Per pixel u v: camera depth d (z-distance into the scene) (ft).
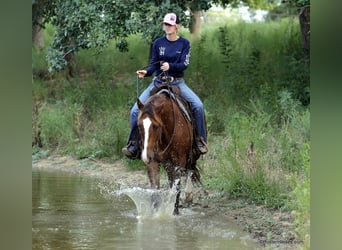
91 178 48.21
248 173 38.68
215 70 69.51
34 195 41.11
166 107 33.55
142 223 33.17
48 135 59.98
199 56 71.05
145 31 55.06
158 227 32.24
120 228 31.94
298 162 40.24
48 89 72.18
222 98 61.72
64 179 47.75
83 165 53.26
